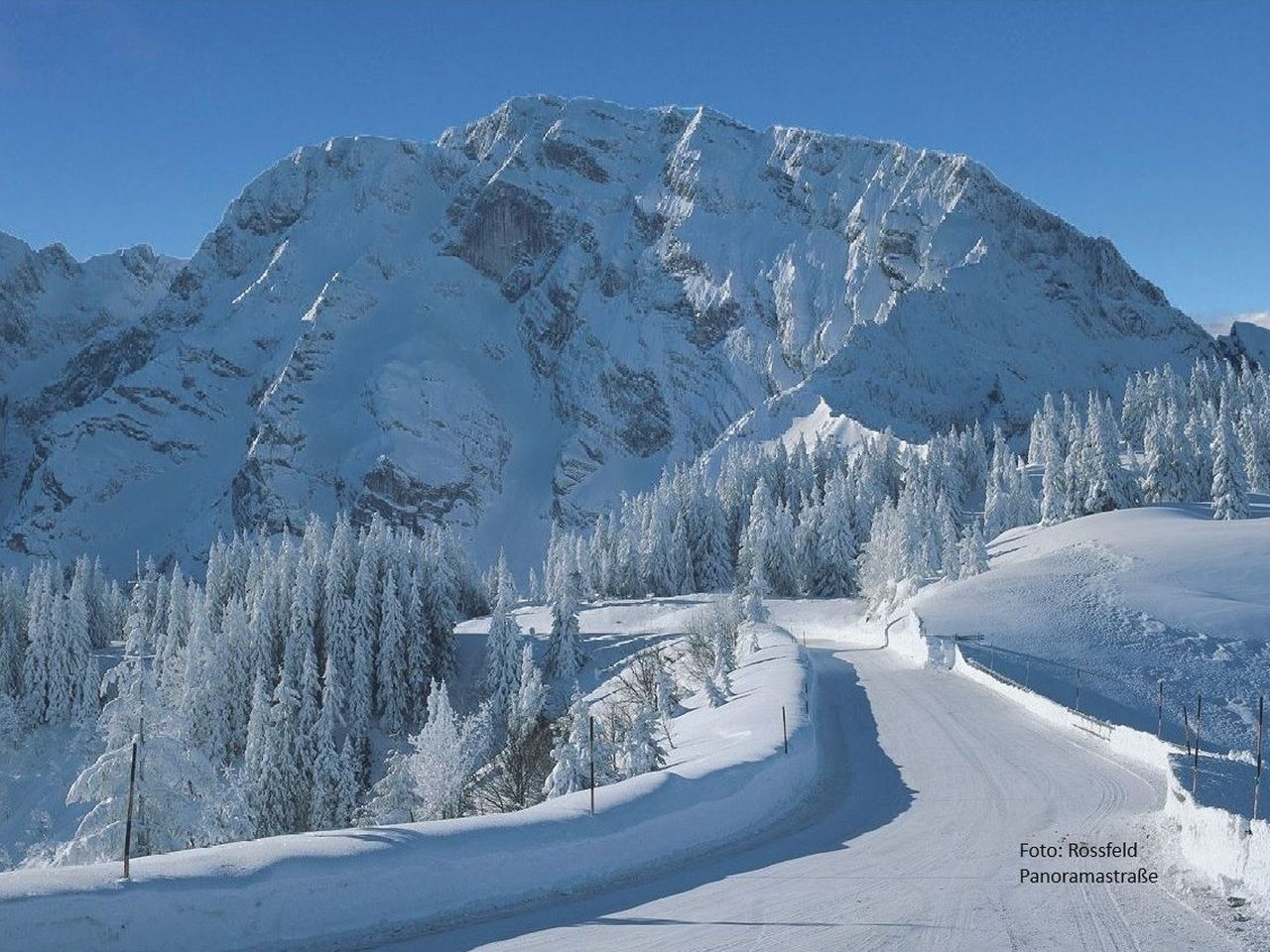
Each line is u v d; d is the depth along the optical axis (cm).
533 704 6888
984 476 16388
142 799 2331
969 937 1221
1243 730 4378
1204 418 15025
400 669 8856
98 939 1120
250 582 10894
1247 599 6209
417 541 12525
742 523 14462
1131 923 1273
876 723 3819
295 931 1244
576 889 1558
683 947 1198
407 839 1462
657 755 3180
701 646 7838
